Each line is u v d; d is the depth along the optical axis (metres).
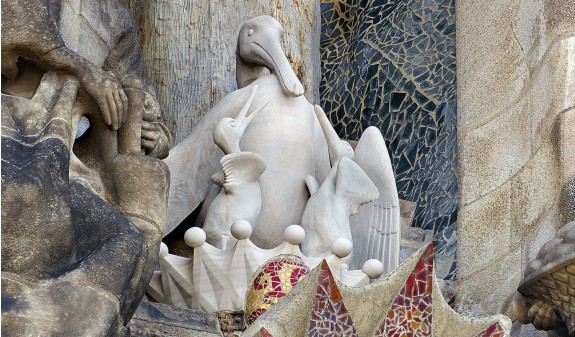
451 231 11.61
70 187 7.11
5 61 7.31
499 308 10.20
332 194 9.52
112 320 6.75
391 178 9.97
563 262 8.48
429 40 13.31
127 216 7.69
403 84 13.23
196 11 11.22
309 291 6.65
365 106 13.48
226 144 9.47
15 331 6.49
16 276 6.60
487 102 11.16
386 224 9.88
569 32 10.23
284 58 9.97
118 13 8.52
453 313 6.83
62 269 6.76
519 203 10.37
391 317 6.74
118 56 8.59
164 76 11.05
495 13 11.36
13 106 7.13
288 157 9.66
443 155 12.34
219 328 8.59
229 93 10.44
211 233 9.26
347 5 14.26
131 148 7.84
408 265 6.81
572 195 9.69
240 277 8.76
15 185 6.68
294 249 8.92
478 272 10.59
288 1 11.98
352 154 9.94
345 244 9.02
